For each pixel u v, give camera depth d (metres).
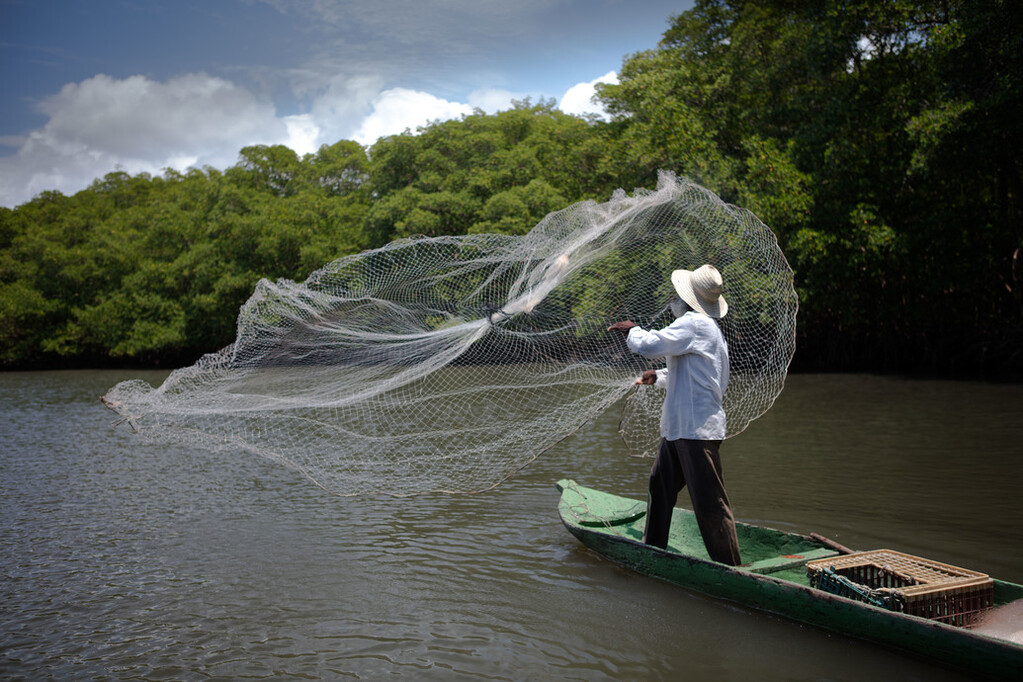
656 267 9.96
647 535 6.81
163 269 43.12
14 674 5.11
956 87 24.20
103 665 5.22
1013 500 8.95
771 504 8.98
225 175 50.91
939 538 7.54
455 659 5.21
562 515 7.80
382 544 7.92
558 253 8.34
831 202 25.55
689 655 5.16
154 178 64.62
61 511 9.48
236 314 40.69
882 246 25.12
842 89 26.33
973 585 5.27
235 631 5.76
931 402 18.81
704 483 6.28
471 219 33.94
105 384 30.73
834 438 13.65
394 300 8.73
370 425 13.71
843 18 26.03
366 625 5.82
